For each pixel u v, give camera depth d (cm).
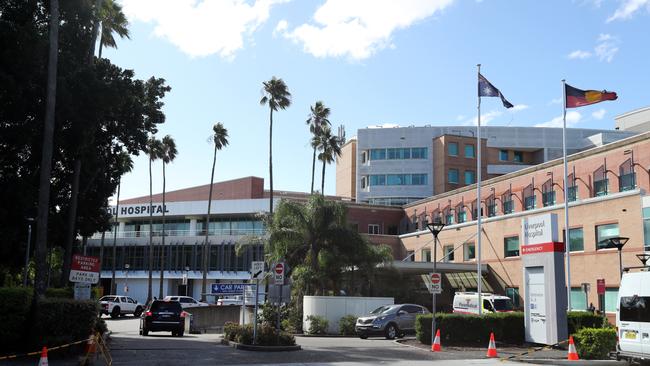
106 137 2903
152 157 6756
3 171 2495
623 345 1625
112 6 3366
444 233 5541
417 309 2864
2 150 2419
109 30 3466
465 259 5194
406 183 8175
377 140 8444
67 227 2891
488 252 4869
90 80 2412
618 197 3612
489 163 8531
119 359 1655
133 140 2988
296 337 2869
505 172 8250
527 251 2253
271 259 3406
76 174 2766
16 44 2128
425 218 6344
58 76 2358
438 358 1847
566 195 3306
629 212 3519
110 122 2864
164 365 1531
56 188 2912
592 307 3397
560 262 2112
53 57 2044
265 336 2048
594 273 3731
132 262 7725
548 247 2136
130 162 3484
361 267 3444
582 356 1916
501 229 4731
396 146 8344
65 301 1702
